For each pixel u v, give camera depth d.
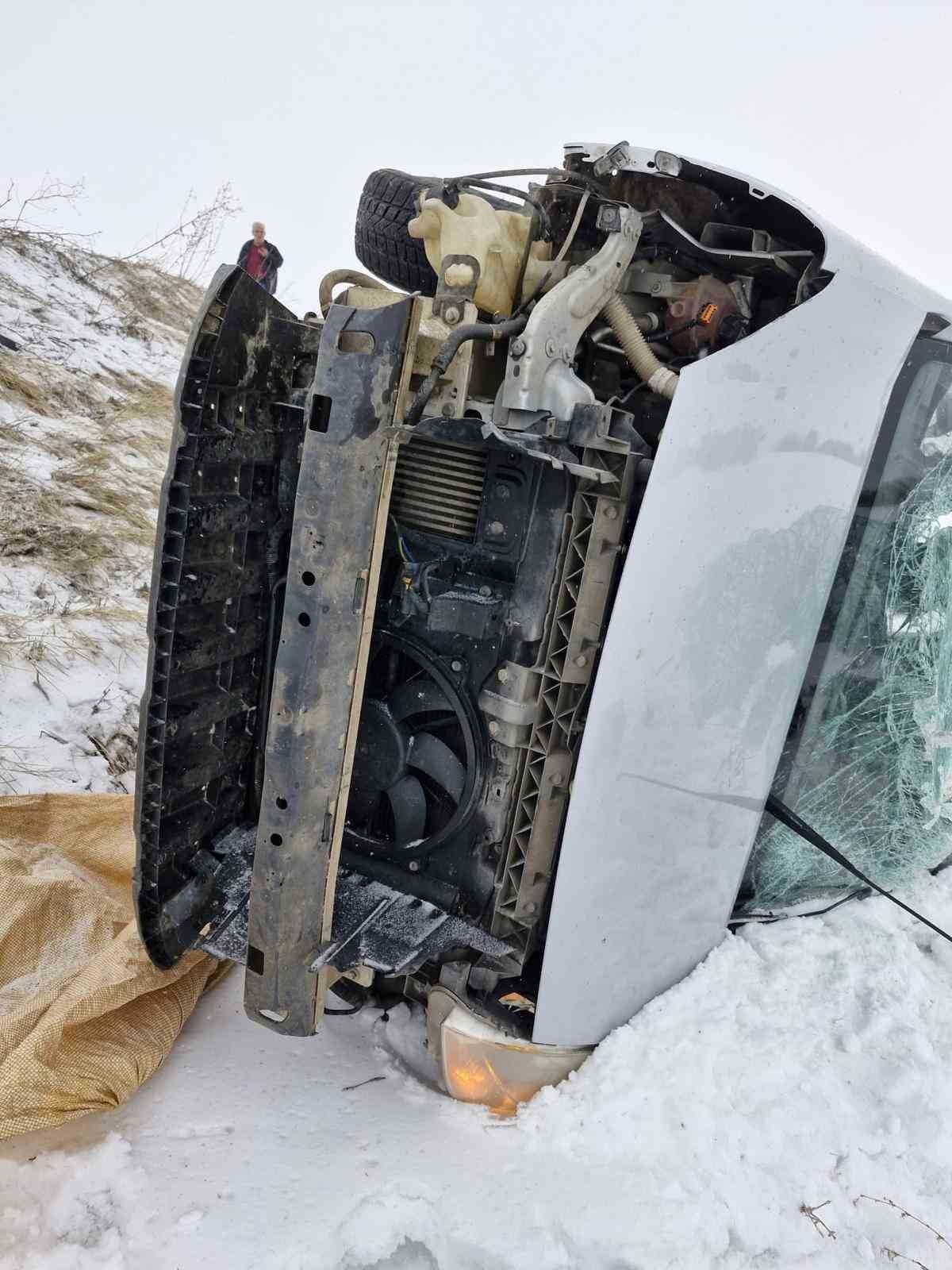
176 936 2.32
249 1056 2.44
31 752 3.41
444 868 2.45
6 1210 1.93
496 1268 1.91
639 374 2.41
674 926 2.36
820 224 2.32
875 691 2.60
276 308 2.28
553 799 2.31
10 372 5.96
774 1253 2.02
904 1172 2.17
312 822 2.09
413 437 2.37
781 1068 2.25
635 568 2.13
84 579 4.60
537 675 2.27
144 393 6.77
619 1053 2.27
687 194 2.62
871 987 2.49
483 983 2.33
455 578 2.37
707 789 2.29
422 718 2.49
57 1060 2.12
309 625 2.04
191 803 2.40
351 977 2.33
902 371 2.40
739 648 2.23
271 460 2.40
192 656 2.25
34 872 2.56
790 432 2.19
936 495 2.58
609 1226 1.97
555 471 2.23
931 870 3.12
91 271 8.48
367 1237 1.92
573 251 2.63
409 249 3.28
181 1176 2.05
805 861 2.69
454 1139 2.21
